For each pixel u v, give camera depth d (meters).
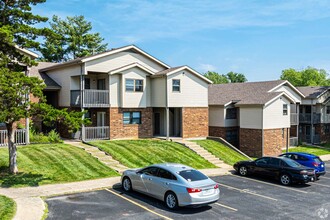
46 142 23.94
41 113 16.62
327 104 42.59
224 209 13.34
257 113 29.84
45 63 33.22
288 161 19.03
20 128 23.16
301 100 40.19
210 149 27.22
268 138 30.02
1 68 16.02
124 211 12.59
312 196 15.98
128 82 27.72
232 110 33.41
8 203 12.55
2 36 15.83
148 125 29.30
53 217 11.64
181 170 13.52
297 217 12.51
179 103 29.16
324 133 42.31
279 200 15.05
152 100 29.55
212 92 37.72
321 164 20.78
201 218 12.06
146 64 29.78
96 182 16.86
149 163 21.80
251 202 14.55
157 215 12.24
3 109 15.54
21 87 15.80
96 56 26.39
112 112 27.03
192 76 30.19
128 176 15.34
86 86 28.39
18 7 17.81
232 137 33.38
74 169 18.70
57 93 29.38
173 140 28.56
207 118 31.36
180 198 12.60
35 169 18.05
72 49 53.06
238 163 21.12
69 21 53.84
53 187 15.65
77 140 26.34
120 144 24.94
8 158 19.22
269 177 19.36
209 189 12.82
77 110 27.14
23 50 21.23
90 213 12.23
